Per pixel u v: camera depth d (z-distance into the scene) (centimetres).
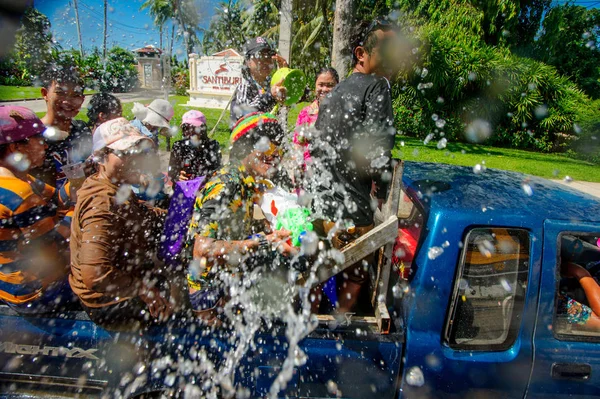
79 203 184
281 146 203
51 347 193
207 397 188
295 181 245
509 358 182
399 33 209
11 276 187
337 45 561
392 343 180
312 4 919
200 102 1386
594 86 1827
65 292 209
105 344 190
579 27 1789
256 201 203
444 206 187
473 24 1580
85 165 246
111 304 185
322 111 214
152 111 346
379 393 186
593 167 1136
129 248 193
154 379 191
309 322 184
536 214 185
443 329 181
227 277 194
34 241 193
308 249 191
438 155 1045
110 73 1010
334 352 181
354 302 214
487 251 183
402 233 215
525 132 1448
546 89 1416
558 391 186
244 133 189
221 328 188
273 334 181
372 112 196
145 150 186
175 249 200
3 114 194
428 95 1412
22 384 198
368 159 193
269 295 196
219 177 189
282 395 187
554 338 185
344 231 204
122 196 187
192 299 192
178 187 205
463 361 180
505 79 1402
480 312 185
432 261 179
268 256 197
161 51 859
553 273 183
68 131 290
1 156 198
